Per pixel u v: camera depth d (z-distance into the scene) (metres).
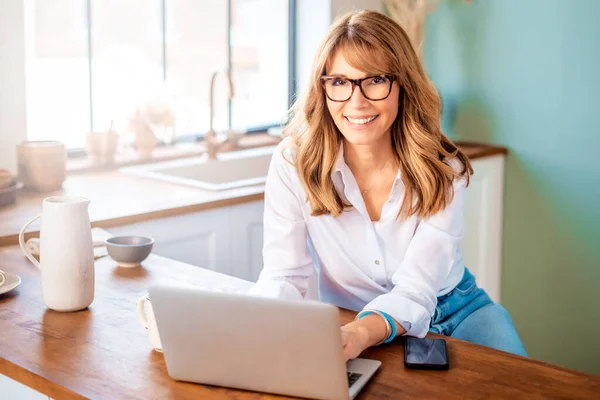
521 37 3.71
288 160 2.06
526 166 3.78
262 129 4.05
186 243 2.72
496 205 3.84
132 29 3.47
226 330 1.43
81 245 1.84
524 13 3.68
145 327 1.77
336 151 2.00
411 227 2.04
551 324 3.81
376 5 3.98
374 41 1.87
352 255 2.09
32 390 1.63
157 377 1.52
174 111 3.41
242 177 3.52
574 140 3.61
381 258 2.06
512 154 3.82
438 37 3.98
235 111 3.93
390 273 2.09
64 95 3.26
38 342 1.68
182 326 1.46
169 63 3.64
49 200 1.87
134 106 3.36
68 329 1.75
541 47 3.65
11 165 2.99
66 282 1.83
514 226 3.87
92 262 1.87
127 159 3.32
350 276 2.12
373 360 1.59
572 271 3.70
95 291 2.00
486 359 1.62
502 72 3.79
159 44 3.59
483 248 3.84
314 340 1.39
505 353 1.66
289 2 4.00
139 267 2.19
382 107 1.90
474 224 3.76
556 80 3.62
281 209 2.09
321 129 2.00
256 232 2.97
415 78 1.95
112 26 3.39
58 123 3.26
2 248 2.31
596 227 3.60
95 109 3.38
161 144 3.62
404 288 1.91
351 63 1.88
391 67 1.90
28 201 2.72
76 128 3.33
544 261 3.79
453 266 2.18
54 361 1.58
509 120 3.80
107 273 2.13
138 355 1.62
